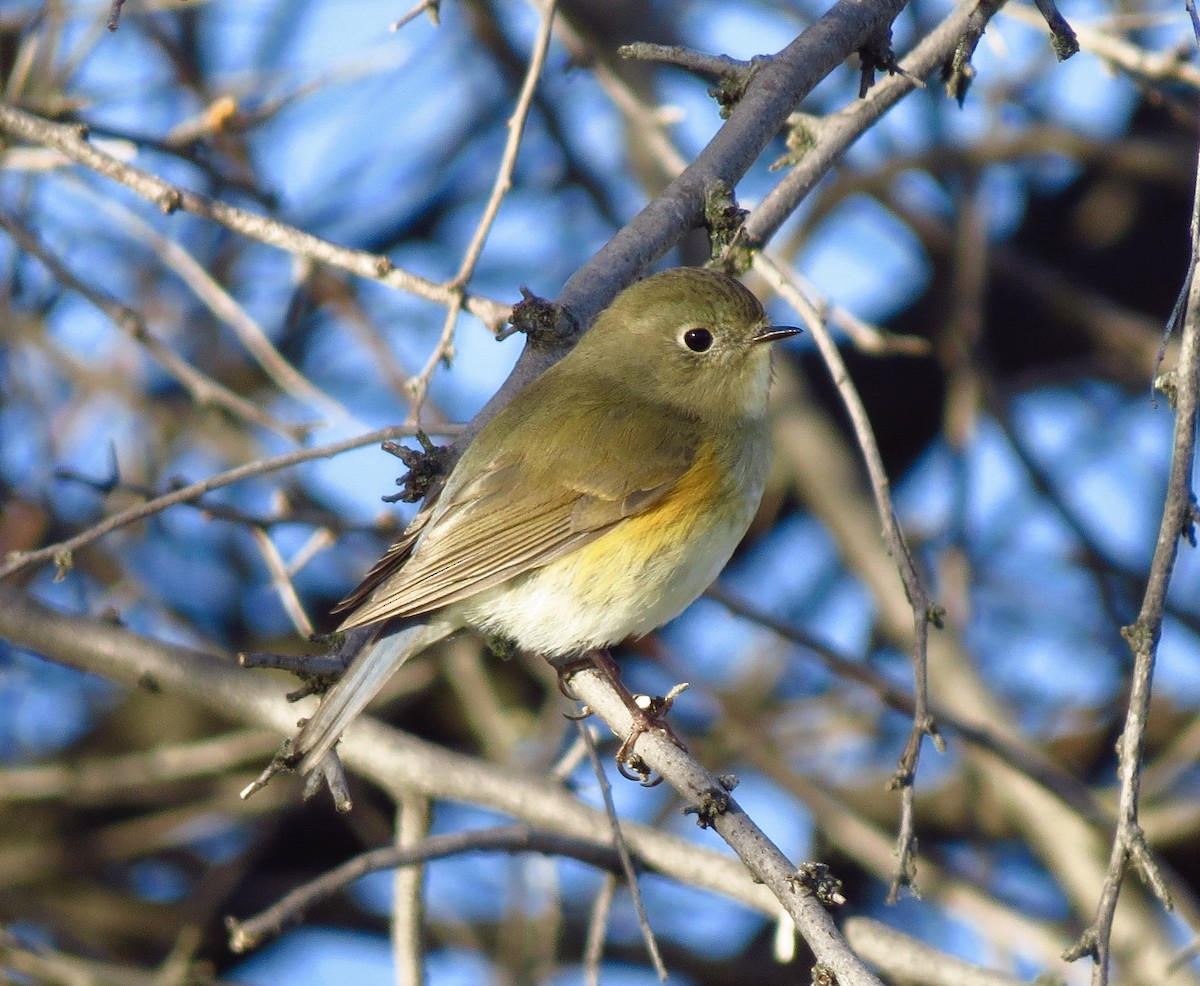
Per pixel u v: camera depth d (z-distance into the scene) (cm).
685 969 1321
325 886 843
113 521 819
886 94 955
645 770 879
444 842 892
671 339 989
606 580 925
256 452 1366
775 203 929
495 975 1201
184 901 1359
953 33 949
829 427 1468
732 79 924
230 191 1320
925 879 1160
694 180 916
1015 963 1130
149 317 1409
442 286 909
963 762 1306
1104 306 1445
